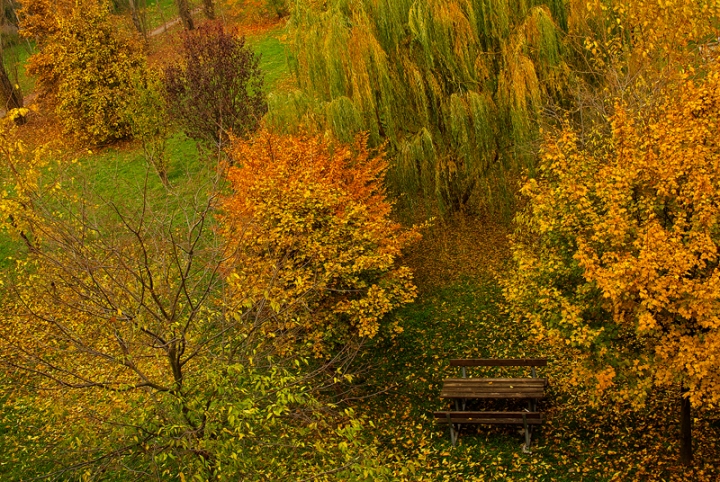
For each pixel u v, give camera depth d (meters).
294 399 8.37
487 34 16.09
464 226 19.02
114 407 8.93
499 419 11.66
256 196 13.20
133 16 38.53
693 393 8.88
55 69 27.05
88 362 10.56
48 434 12.91
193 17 42.22
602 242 9.47
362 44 15.93
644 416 11.91
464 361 12.98
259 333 11.20
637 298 9.45
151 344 8.20
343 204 13.53
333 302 13.09
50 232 10.34
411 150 16.12
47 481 11.73
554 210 10.49
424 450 11.90
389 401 13.73
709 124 9.38
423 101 16.23
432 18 15.89
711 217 8.73
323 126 16.03
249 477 8.38
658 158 9.58
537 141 15.19
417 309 16.72
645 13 14.09
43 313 10.81
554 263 10.62
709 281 8.57
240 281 10.76
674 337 9.27
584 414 12.34
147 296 9.34
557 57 15.61
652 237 8.73
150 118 21.88
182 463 8.27
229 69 21.36
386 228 14.06
